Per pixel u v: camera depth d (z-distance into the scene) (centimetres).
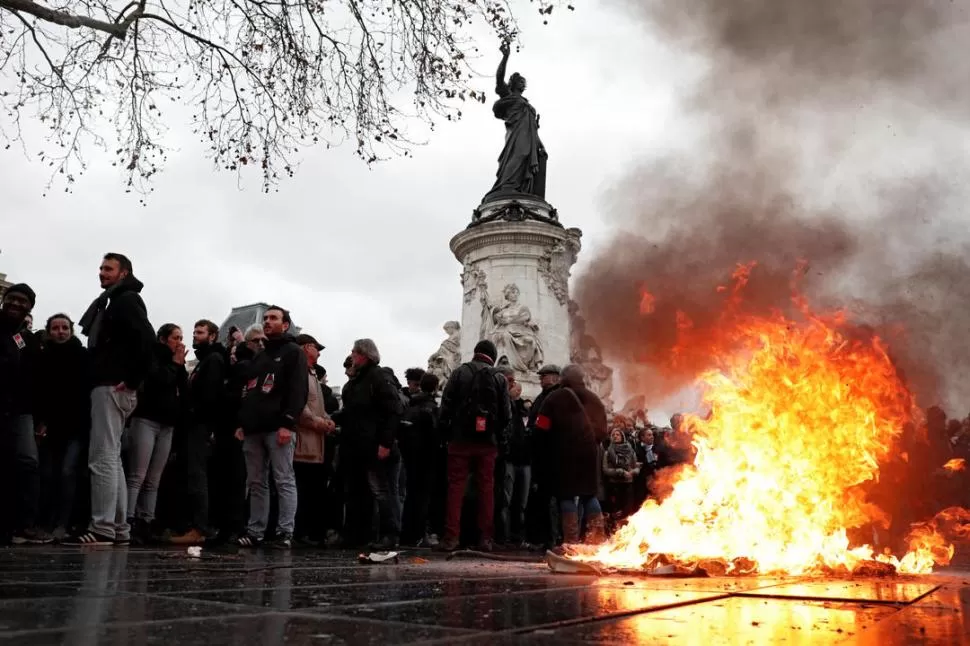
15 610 267
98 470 742
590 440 876
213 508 980
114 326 752
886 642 248
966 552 1038
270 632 233
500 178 2602
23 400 736
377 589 375
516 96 2647
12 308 718
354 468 937
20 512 732
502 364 2211
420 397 1086
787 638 253
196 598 317
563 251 2402
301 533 975
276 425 812
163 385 842
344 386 954
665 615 306
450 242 2544
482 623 265
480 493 912
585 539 975
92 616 258
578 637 242
